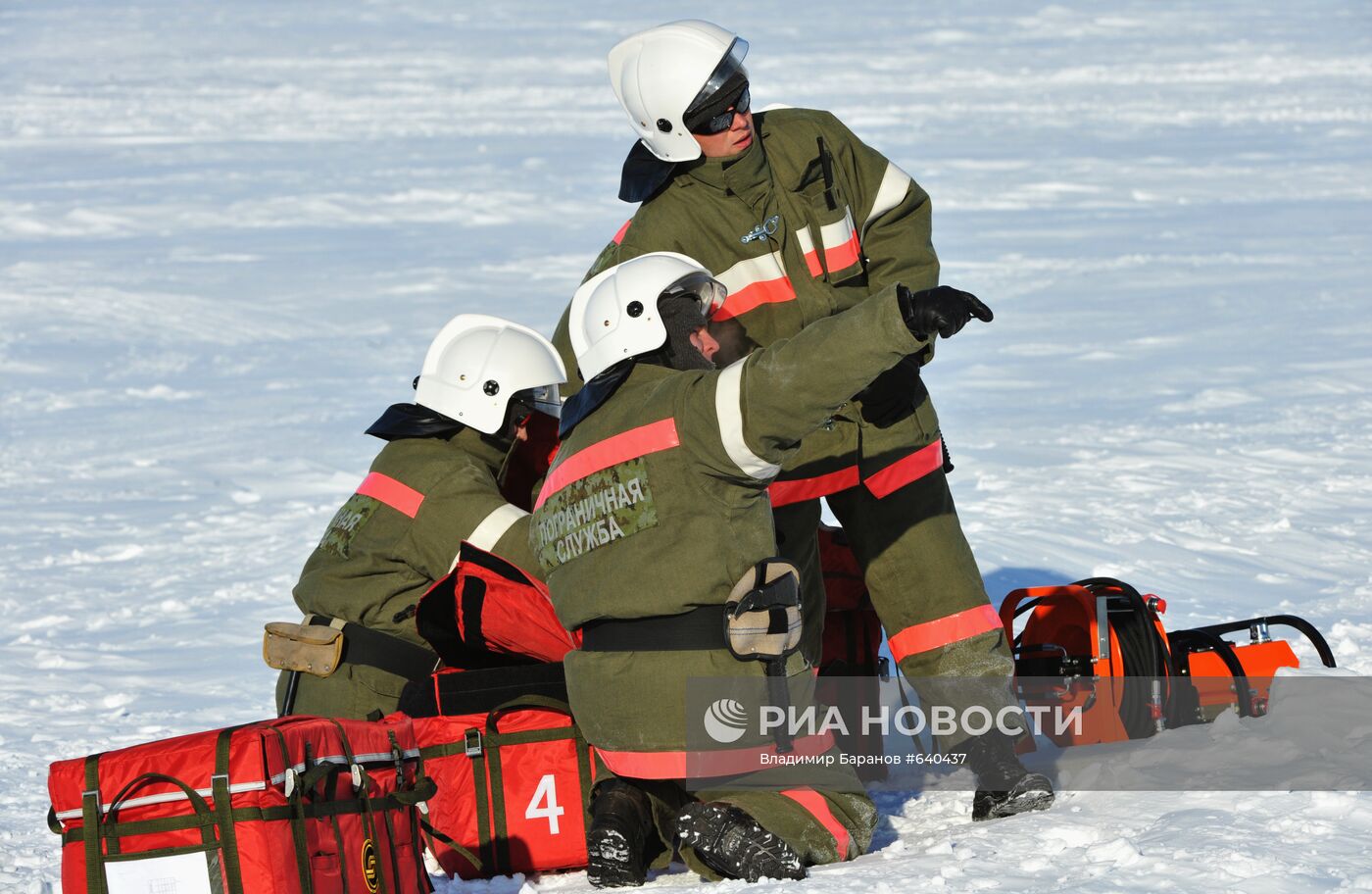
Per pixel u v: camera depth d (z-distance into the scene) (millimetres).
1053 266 56688
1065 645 14500
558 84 129500
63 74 138500
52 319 50406
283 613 22547
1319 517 25562
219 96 123188
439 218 72500
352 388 40781
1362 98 111500
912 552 12992
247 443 35062
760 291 13125
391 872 10367
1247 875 9500
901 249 13766
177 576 24719
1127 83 123562
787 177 13242
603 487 11008
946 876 10023
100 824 9227
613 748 11148
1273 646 14422
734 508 10797
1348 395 35438
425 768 11719
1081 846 10547
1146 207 70312
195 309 52156
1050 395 37406
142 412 38625
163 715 17344
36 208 74375
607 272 11867
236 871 9180
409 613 13242
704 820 10664
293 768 9430
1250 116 103750
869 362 10086
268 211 74250
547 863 11758
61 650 20641
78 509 29703
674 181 13250
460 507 13047
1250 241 60219
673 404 10805
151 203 76188
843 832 11094
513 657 12578
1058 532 24875
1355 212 66625
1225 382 37656
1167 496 27219
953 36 160375
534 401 13688
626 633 11047
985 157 87562
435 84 130375
